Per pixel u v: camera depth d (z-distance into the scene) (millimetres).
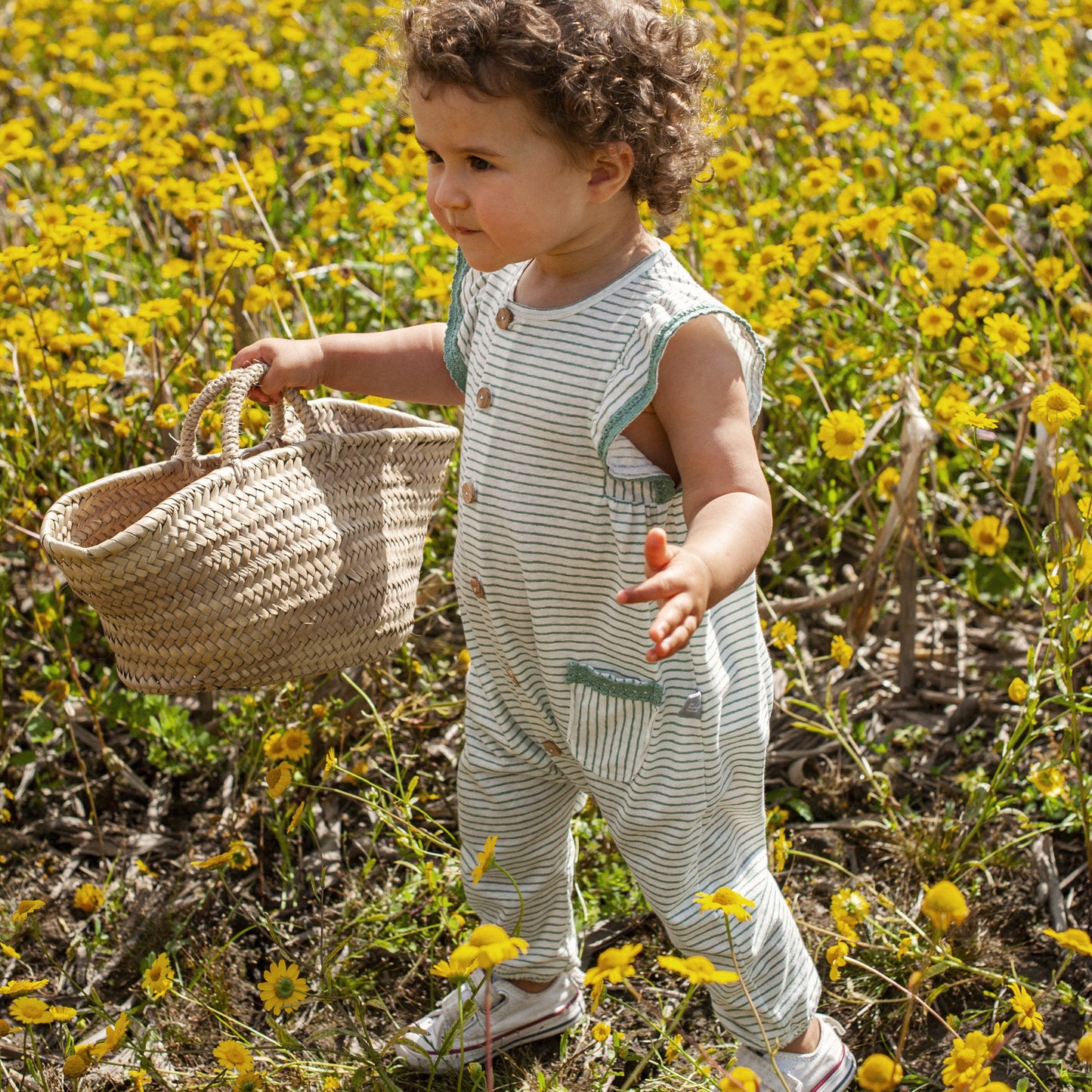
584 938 2389
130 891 2559
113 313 3146
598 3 1596
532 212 1621
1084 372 2883
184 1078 2123
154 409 3008
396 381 2045
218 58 4355
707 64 1818
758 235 3900
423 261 3451
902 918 2252
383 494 1950
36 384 2967
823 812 2686
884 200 3955
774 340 3414
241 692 2807
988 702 2863
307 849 2621
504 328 1779
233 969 2389
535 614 1828
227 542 1726
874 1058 1458
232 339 3182
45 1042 2262
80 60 5164
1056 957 2332
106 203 4223
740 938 1896
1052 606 2920
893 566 3164
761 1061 1981
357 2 6004
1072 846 2521
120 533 1759
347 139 3893
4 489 2941
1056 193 3336
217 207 3234
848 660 2504
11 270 3037
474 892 2082
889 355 3189
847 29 4297
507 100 1557
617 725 1822
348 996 2229
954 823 2520
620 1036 2131
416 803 2680
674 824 1828
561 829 2074
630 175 1678
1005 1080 2111
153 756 2791
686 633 1422
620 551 1725
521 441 1759
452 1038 1966
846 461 3234
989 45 5027
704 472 1628
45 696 2836
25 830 2703
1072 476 2289
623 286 1703
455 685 2887
